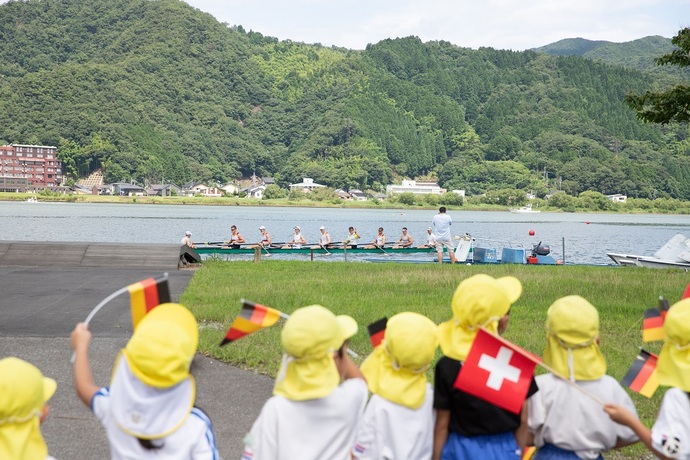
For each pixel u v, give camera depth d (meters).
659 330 4.67
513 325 11.40
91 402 3.80
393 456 3.99
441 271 18.91
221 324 11.45
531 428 4.34
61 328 10.93
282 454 3.78
